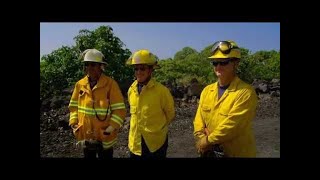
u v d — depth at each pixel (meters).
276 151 4.88
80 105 3.73
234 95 3.05
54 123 5.43
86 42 5.70
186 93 7.21
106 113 3.68
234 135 3.06
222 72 3.10
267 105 6.79
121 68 5.90
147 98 3.60
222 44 3.09
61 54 5.87
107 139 3.73
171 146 5.42
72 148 5.08
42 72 5.81
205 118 3.25
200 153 3.30
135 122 3.68
